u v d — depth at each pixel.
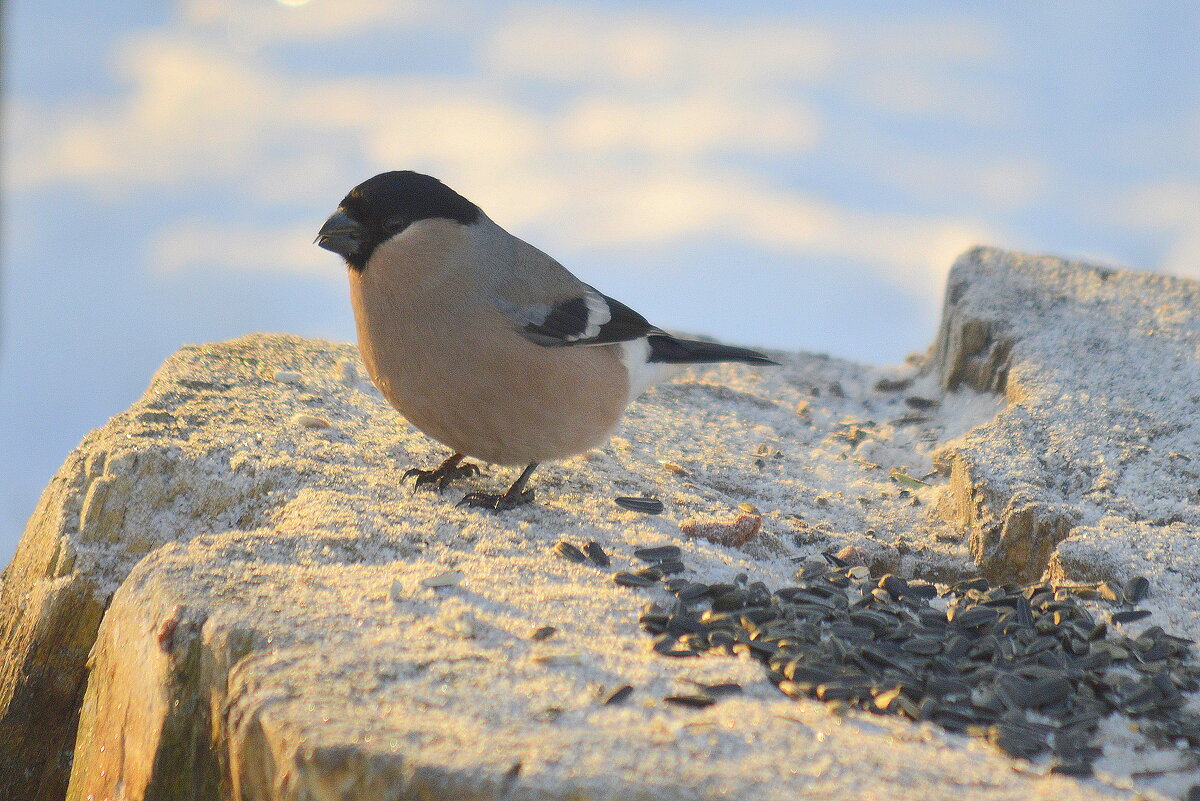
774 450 12.91
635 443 12.48
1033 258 15.45
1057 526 10.05
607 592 8.09
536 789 5.16
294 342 13.52
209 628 6.77
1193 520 9.96
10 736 9.14
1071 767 6.11
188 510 9.66
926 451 13.20
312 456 10.45
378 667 6.39
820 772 5.49
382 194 9.25
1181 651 7.73
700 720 5.98
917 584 8.92
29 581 9.73
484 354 9.43
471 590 7.75
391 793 5.34
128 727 7.12
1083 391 12.38
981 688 7.14
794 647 7.27
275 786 5.75
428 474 10.44
